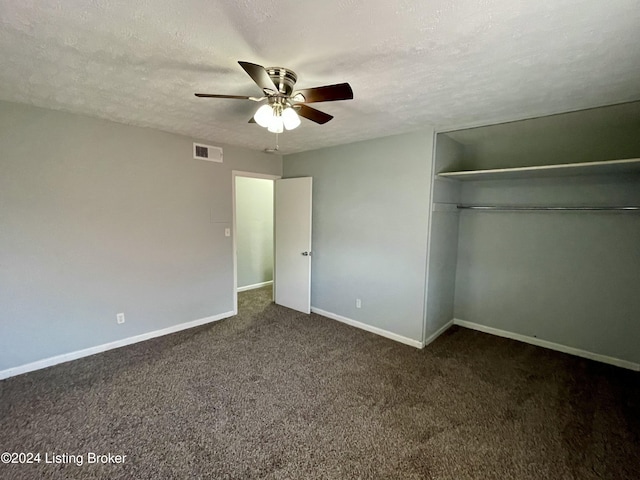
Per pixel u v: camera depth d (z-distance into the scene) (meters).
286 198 4.49
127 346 3.25
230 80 2.02
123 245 3.18
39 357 2.76
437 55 1.65
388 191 3.45
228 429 2.05
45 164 2.67
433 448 1.92
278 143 3.87
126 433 2.00
